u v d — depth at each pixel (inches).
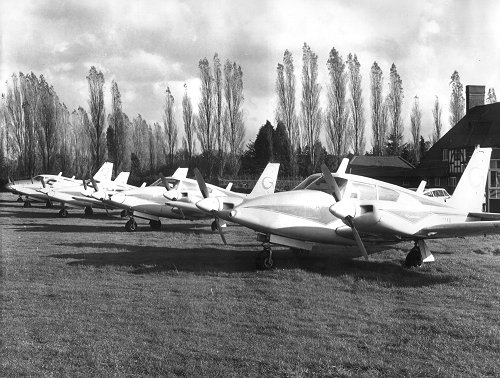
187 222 978.1
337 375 225.1
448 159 1621.6
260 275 429.4
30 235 748.0
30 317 306.5
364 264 481.4
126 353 247.8
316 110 2042.3
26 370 227.5
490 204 1189.7
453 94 2283.5
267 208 458.9
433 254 550.0
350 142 2170.3
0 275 427.8
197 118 2108.8
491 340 267.3
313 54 2033.7
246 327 290.4
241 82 2094.0
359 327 290.5
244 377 222.4
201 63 2085.4
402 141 2314.2
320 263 484.1
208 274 433.7
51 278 418.9
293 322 299.0
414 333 280.4
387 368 231.6
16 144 2273.6
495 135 1572.3
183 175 877.2
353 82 2161.7
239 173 2214.6
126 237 719.7
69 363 236.2
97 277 422.9
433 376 224.5
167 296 356.2
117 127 2289.6
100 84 2236.7
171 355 245.6
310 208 469.1
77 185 1183.6
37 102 2265.0
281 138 2375.7
